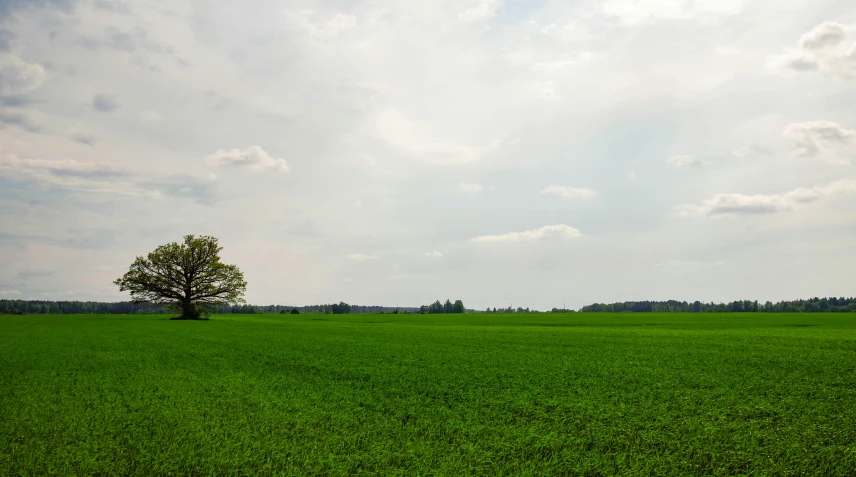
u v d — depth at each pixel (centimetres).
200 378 1938
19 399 1493
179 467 906
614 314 13312
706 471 899
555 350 3070
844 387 1733
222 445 1041
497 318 10231
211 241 8400
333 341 3747
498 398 1558
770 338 3991
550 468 925
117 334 4338
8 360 2458
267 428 1180
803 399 1513
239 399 1522
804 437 1094
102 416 1273
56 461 924
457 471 905
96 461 926
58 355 2681
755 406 1420
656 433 1138
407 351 3008
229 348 3142
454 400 1533
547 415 1327
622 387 1747
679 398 1543
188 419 1254
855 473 880
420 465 935
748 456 966
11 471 871
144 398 1523
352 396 1591
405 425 1230
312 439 1099
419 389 1716
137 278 7925
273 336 4234
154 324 6162
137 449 1003
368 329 5519
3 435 1090
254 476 870
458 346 3366
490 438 1117
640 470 904
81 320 7369
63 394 1575
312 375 2038
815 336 4216
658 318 9562
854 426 1188
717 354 2800
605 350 3075
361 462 951
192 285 8294
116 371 2106
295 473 881
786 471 889
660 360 2528
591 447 1050
